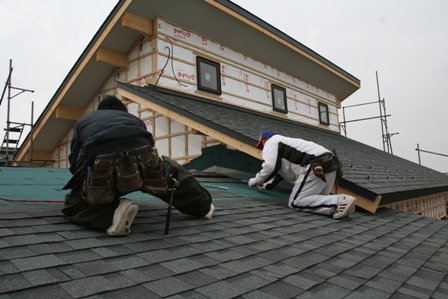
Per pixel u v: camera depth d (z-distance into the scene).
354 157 8.73
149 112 9.28
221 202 4.18
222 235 2.72
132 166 2.32
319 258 2.46
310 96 13.70
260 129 6.96
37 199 3.11
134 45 8.80
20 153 12.80
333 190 4.81
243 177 6.90
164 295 1.56
